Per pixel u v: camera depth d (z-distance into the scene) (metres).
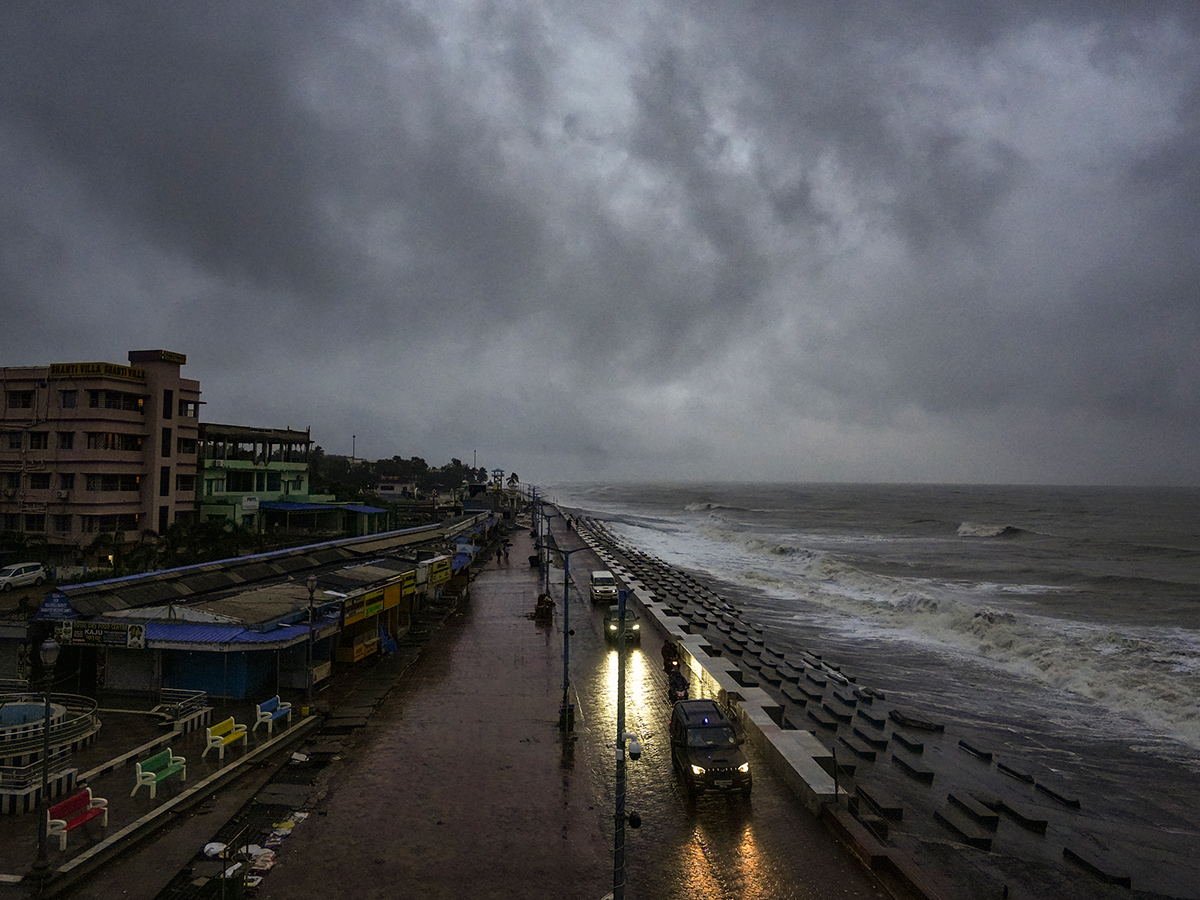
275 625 22.86
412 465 196.50
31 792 14.40
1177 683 30.44
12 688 21.39
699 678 27.17
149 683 22.16
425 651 31.25
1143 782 21.58
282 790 16.66
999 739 25.16
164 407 46.00
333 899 12.30
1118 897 14.99
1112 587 62.00
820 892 13.02
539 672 27.95
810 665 33.59
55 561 40.75
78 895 11.91
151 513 44.91
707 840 14.87
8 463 42.94
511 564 64.75
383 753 19.16
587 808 16.19
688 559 81.94
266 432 60.72
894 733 24.77
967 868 15.95
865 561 81.56
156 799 15.24
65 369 42.78
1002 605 52.88
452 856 13.88
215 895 12.07
